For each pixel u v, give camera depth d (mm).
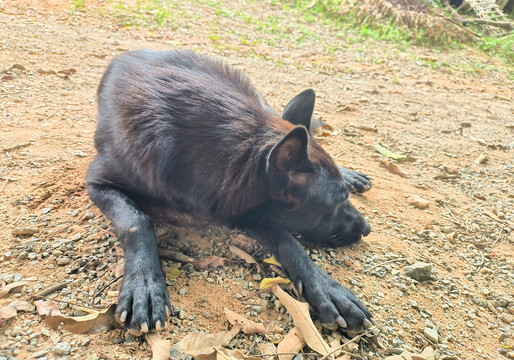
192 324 468
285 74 1388
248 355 441
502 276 640
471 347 513
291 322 492
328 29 1976
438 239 697
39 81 1029
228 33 1718
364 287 568
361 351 471
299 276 522
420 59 1755
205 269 553
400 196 798
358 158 908
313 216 558
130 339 441
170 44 1489
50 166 705
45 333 429
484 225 751
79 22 1556
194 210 563
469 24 2293
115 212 551
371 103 1235
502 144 1064
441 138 1062
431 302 569
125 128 560
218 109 544
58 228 576
